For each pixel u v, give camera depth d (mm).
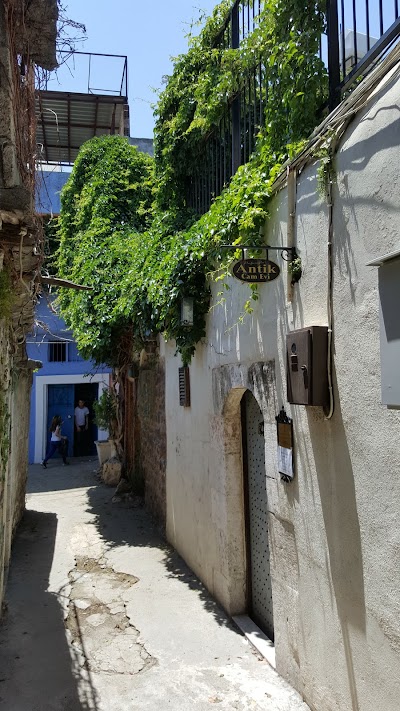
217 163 5590
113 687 3488
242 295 4145
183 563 6020
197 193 6410
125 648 4039
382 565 2326
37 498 9648
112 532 7379
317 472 2908
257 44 4219
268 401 3609
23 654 3945
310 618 3035
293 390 2957
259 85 4309
